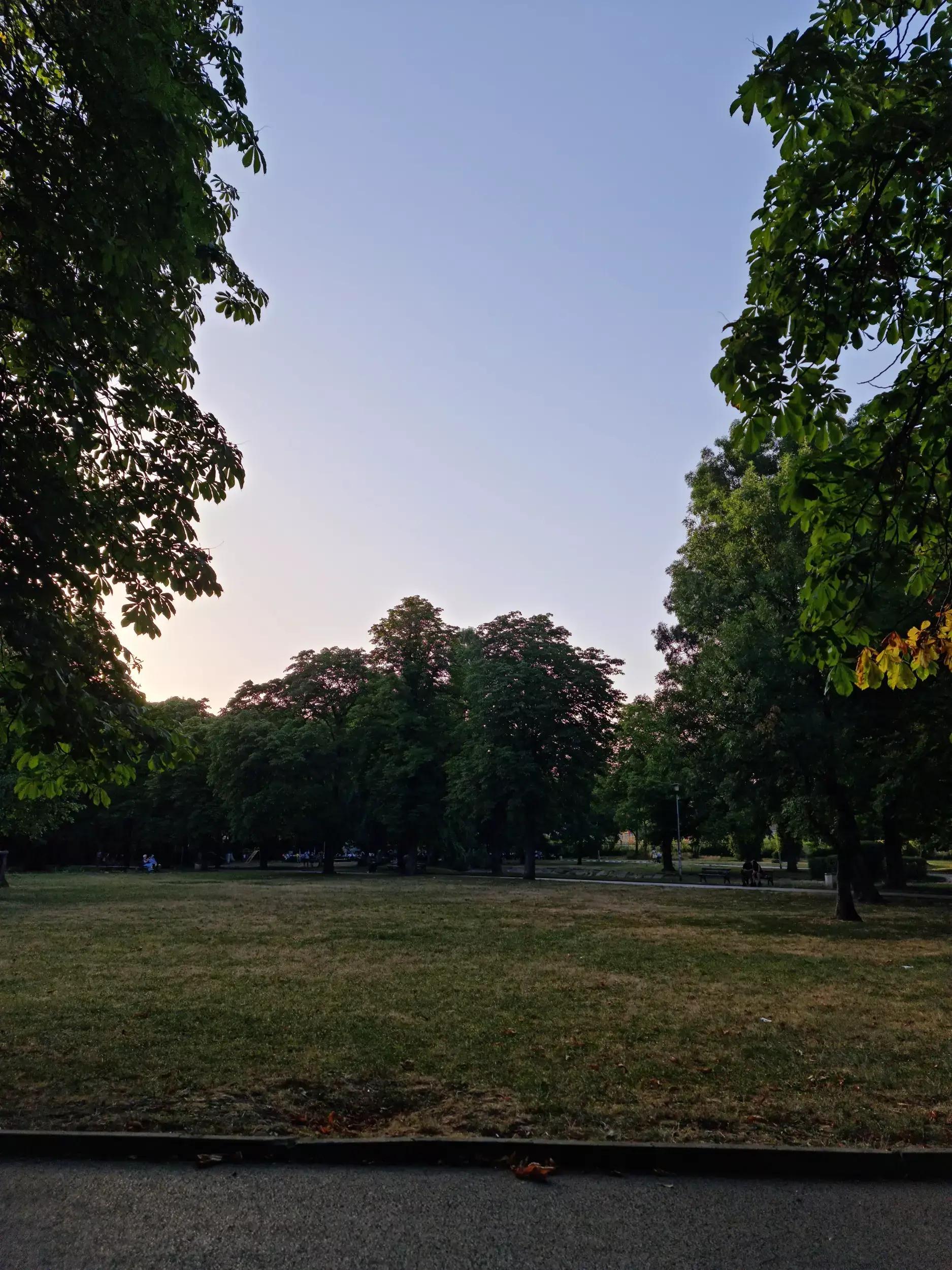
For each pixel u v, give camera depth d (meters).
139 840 69.44
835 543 5.69
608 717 51.94
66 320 7.27
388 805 54.09
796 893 38.38
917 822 30.77
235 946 16.89
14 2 6.99
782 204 5.60
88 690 7.76
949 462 5.32
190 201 7.46
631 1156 5.54
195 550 8.39
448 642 56.41
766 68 5.19
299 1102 6.60
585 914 25.97
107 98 6.93
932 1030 9.55
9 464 6.91
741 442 5.93
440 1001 11.02
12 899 30.12
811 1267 4.30
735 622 24.98
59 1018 9.67
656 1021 9.91
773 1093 6.98
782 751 23.86
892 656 5.65
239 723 57.78
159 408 8.52
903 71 5.18
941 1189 5.29
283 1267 4.22
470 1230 4.64
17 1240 4.44
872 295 5.70
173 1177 5.29
